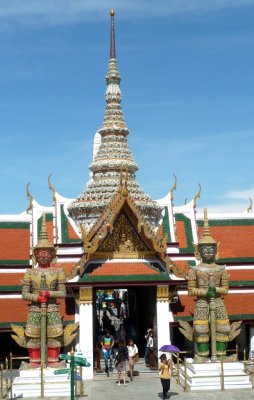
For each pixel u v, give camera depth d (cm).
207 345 3388
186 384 3120
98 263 3762
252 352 3875
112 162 4688
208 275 3431
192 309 3916
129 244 3819
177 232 4544
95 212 4378
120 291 6688
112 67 5019
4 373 3634
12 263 4250
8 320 3772
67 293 3812
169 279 3703
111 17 5131
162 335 3684
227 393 3067
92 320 3644
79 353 3250
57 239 4288
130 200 3766
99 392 3128
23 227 4516
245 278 4219
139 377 3541
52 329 3297
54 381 3152
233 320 3872
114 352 4072
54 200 4522
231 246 4556
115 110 4947
